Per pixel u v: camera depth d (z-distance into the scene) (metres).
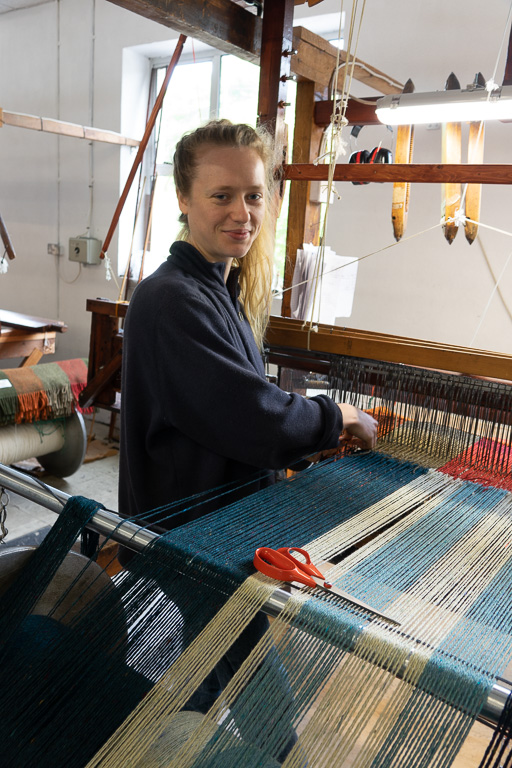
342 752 0.53
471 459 1.14
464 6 2.39
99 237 3.89
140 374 0.90
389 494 0.97
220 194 0.89
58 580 0.88
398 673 0.55
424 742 0.52
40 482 0.84
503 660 0.58
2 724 0.72
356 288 2.83
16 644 0.81
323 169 1.24
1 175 4.37
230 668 1.00
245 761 0.56
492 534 0.86
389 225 2.69
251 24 1.39
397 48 2.59
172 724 0.75
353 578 0.72
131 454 0.96
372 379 1.21
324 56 1.76
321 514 0.88
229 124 0.93
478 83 1.35
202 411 0.84
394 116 1.31
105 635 0.73
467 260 2.50
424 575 0.74
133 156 3.73
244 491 0.99
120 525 0.76
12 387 2.73
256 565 0.68
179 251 0.94
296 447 0.86
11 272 4.45
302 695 0.57
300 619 0.60
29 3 3.89
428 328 2.66
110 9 3.54
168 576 0.71
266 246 1.15
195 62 3.49
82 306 4.07
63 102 3.90
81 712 0.71
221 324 0.87
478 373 1.09
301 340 1.26
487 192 2.40
